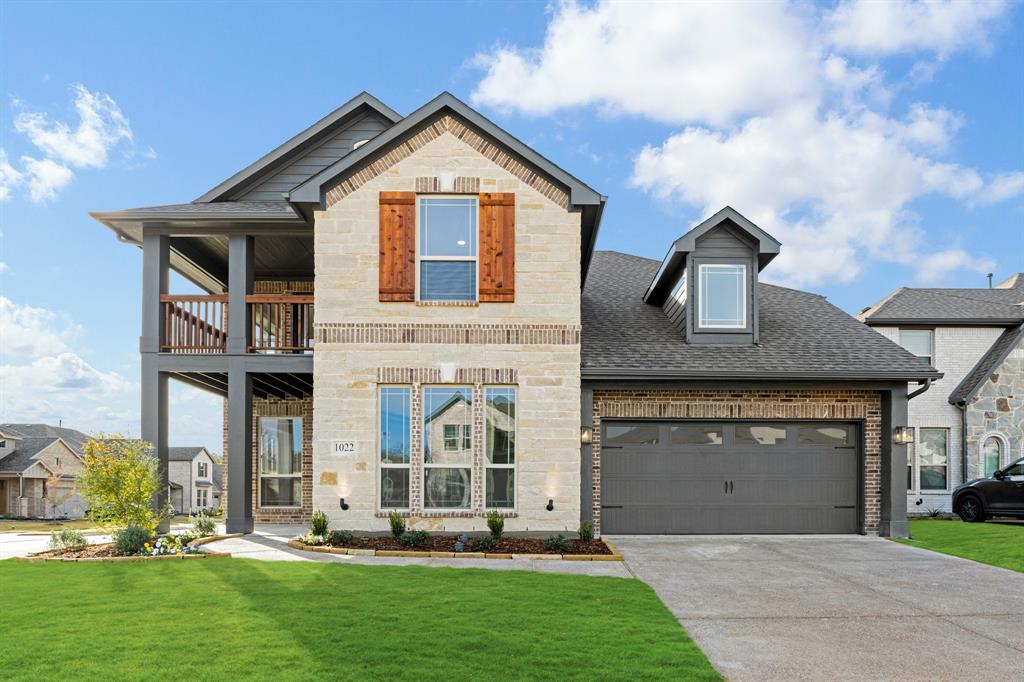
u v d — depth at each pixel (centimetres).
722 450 1349
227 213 1303
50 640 614
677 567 1016
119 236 1374
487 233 1253
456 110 1252
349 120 1561
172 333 1338
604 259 2048
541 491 1223
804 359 1344
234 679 520
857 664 597
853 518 1352
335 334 1238
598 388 1318
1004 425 1934
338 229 1252
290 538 1250
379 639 618
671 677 535
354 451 1223
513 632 645
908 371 1299
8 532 1572
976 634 693
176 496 5731
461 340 1242
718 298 1427
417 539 1146
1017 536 1352
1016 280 2408
